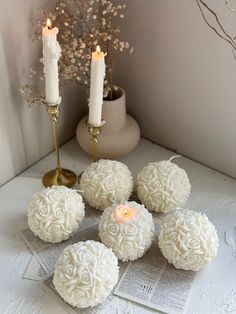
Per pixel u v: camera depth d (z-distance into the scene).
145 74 0.43
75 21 0.38
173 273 0.35
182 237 0.33
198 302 0.33
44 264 0.35
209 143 0.43
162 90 0.43
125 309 0.33
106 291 0.31
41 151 0.44
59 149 0.46
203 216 0.35
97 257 0.31
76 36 0.39
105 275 0.31
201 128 0.42
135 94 0.45
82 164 0.44
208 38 0.37
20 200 0.40
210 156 0.44
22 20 0.36
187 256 0.33
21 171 0.43
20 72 0.38
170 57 0.40
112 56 0.43
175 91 0.42
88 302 0.31
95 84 0.36
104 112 0.41
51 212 0.35
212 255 0.33
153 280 0.34
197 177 0.43
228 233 0.38
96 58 0.35
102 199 0.38
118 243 0.33
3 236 0.37
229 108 0.39
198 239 0.33
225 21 0.35
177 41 0.39
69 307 0.33
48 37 0.33
